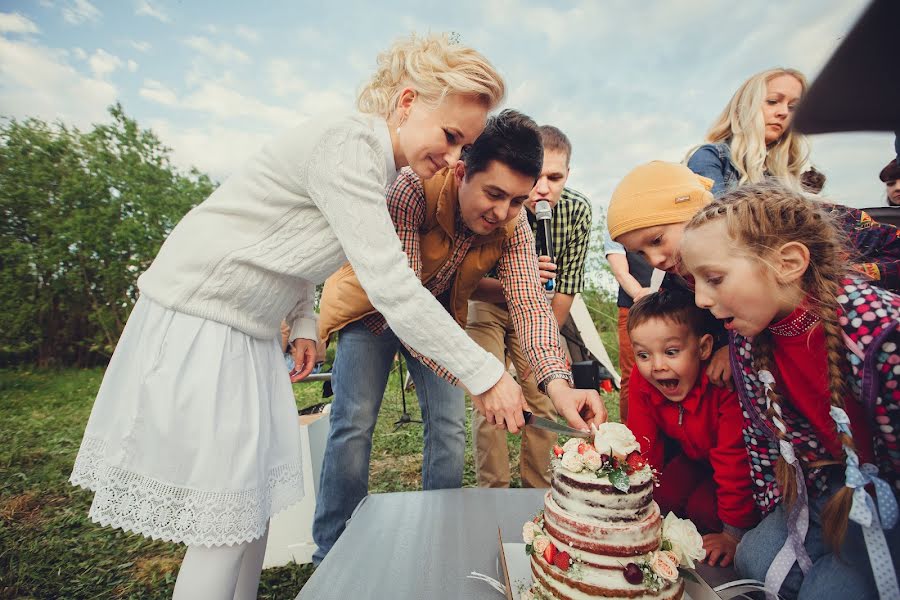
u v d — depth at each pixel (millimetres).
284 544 1997
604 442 967
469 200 1441
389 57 1209
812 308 940
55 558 2232
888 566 872
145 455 972
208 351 1025
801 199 964
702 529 1515
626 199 1422
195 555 998
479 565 1093
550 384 1394
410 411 4980
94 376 10586
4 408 6586
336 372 1754
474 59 1102
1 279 12133
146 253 13875
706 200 1345
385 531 1250
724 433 1320
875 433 953
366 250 1035
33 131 14055
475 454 2324
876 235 1093
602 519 900
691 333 1355
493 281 2119
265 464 1089
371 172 1062
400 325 1056
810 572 1032
